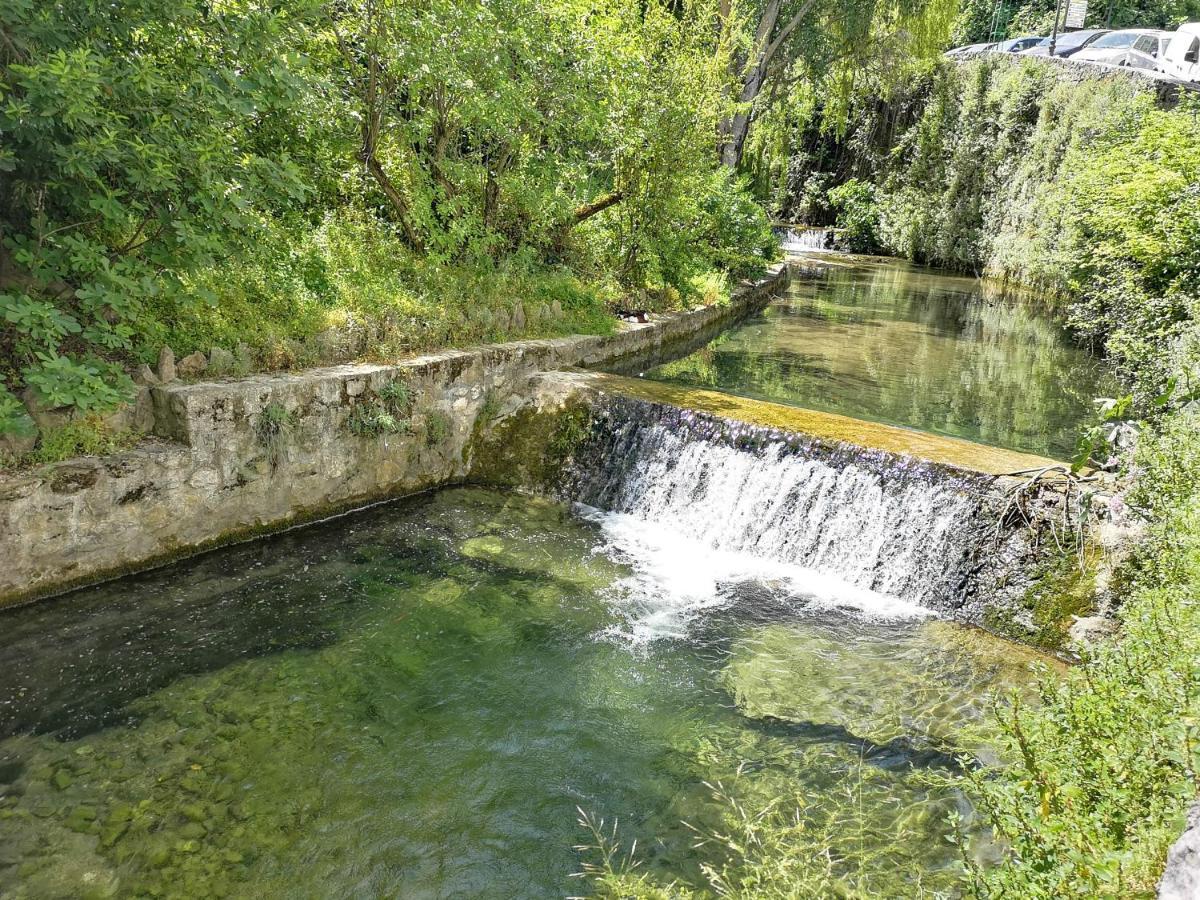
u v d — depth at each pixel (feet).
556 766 16.43
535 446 30.81
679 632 21.53
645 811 15.38
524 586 23.29
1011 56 96.07
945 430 34.40
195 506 22.52
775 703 18.72
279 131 25.80
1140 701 10.49
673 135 42.98
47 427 20.02
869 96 116.47
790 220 133.18
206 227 20.99
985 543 22.85
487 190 37.65
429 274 33.24
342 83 31.35
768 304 66.54
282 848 13.84
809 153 130.11
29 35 17.33
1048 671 12.59
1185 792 8.39
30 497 19.08
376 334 28.76
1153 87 68.28
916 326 59.72
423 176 34.22
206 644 19.24
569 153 40.86
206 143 20.17
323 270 28.91
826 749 17.22
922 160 106.93
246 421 23.32
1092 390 42.78
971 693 19.27
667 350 44.65
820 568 25.62
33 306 17.87
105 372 21.49
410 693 18.26
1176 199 39.27
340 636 20.07
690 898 12.71
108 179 21.48
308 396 24.79
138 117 19.54
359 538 25.25
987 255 93.35
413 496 28.78
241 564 22.89
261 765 15.70
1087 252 50.85
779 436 26.73
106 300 19.08
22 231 20.67
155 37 20.18
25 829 13.65
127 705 16.94
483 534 26.43
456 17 30.25
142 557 21.59
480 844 14.38
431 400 28.81
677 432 28.68
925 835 14.74
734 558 26.35
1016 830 9.86
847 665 20.36
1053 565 21.76
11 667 17.61
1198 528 14.73
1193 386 20.65
